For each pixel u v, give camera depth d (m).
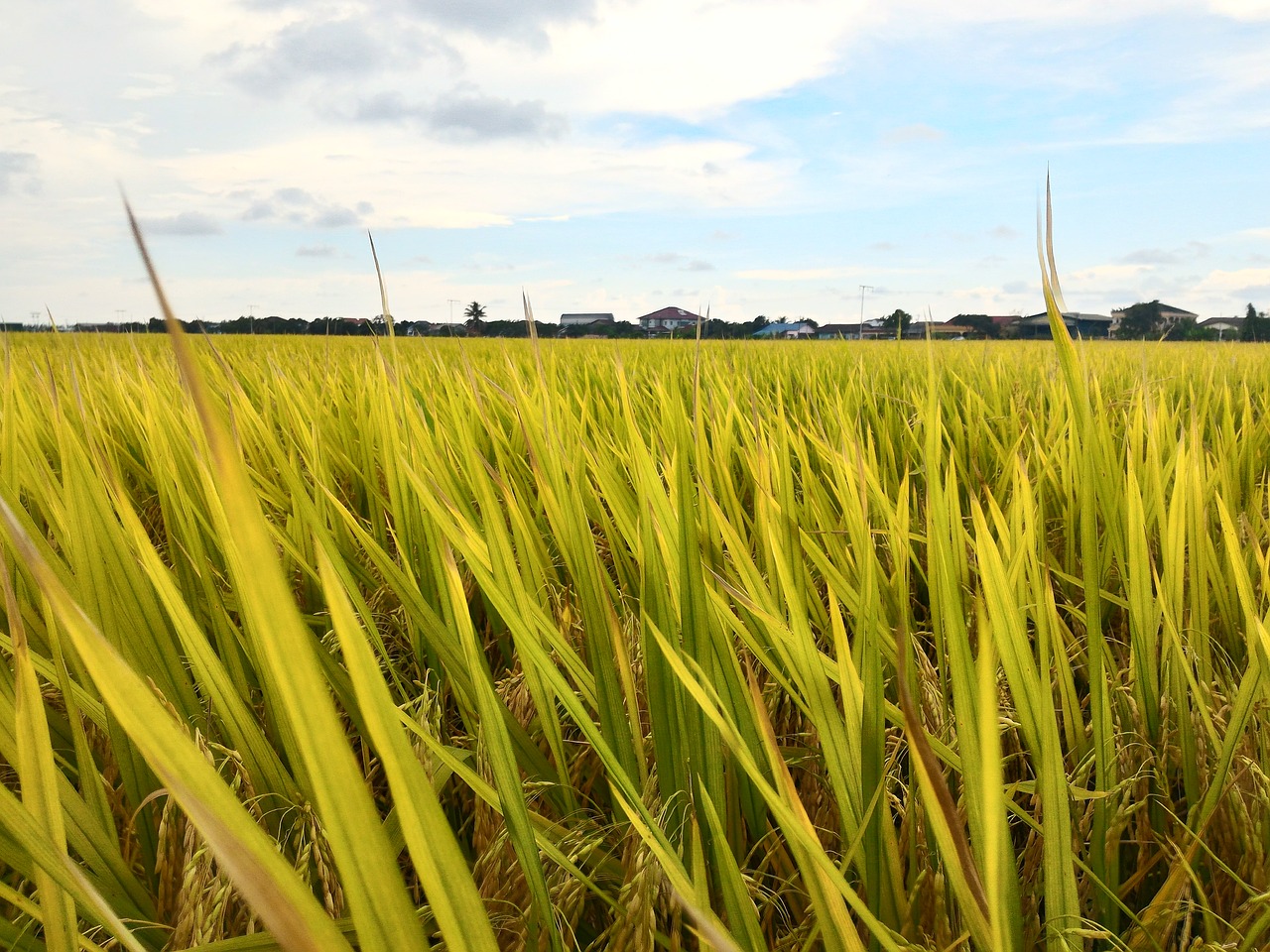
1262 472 2.95
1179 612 1.46
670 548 1.40
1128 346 10.42
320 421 3.68
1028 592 1.79
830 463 2.50
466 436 2.10
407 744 0.54
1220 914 1.25
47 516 2.05
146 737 0.45
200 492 2.41
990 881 0.67
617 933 1.10
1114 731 1.51
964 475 3.00
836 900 0.83
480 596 2.30
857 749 1.11
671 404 2.90
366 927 0.49
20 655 0.73
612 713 1.39
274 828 1.33
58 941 0.79
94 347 6.86
